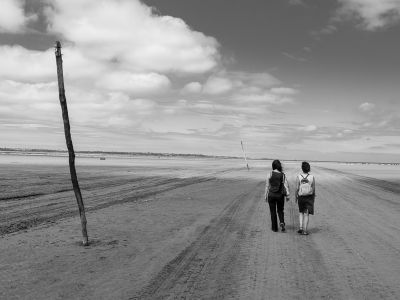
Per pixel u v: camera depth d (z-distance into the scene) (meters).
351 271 7.08
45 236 9.59
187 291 5.93
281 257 8.01
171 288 6.05
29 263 7.29
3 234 9.70
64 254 7.98
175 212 13.91
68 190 20.11
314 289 6.09
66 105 8.74
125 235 9.92
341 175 46.91
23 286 6.04
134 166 56.00
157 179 30.39
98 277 6.52
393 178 42.59
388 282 6.47
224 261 7.63
